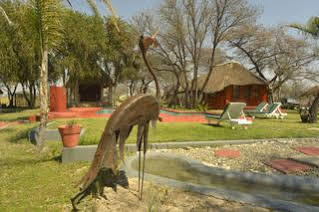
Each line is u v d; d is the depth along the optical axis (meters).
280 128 10.19
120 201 3.54
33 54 15.92
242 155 6.21
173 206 3.34
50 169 5.05
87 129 8.27
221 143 7.28
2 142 8.14
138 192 3.81
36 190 3.99
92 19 23.02
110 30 24.03
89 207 3.39
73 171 4.89
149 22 27.45
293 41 28.42
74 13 21.27
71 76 23.86
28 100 27.45
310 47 28.69
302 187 4.15
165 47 28.34
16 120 13.93
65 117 11.87
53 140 7.97
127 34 24.78
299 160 5.66
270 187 4.26
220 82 27.56
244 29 26.56
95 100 29.47
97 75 25.72
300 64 29.31
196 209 3.24
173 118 12.37
